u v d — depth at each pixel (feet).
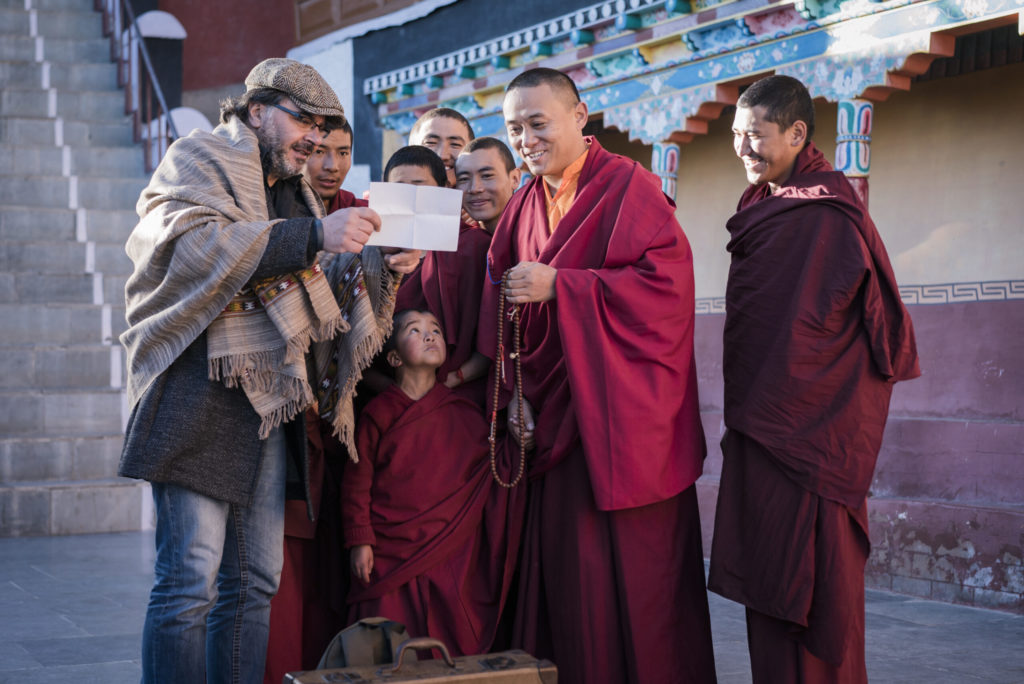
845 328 10.05
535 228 11.14
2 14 36.94
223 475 9.52
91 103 34.88
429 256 11.74
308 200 10.46
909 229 22.02
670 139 22.45
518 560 11.19
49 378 26.12
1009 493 19.53
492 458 10.92
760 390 10.14
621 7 22.56
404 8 30.25
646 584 10.48
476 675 8.57
